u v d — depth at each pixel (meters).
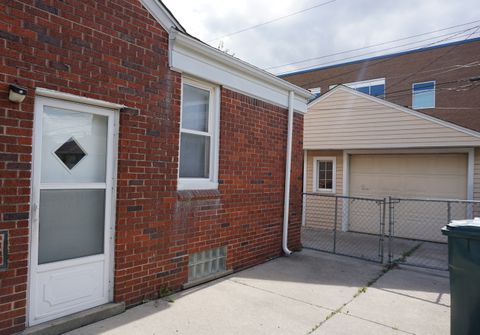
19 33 3.20
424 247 8.77
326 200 11.05
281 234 7.05
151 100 4.38
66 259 3.67
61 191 3.64
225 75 5.54
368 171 10.59
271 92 6.62
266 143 6.52
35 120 3.37
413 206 9.89
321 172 11.31
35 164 3.38
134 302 4.24
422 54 17.19
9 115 3.15
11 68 3.15
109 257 4.04
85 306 3.82
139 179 4.27
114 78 3.96
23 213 3.26
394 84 17.98
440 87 16.45
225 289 4.98
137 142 4.23
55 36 3.44
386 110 9.72
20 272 3.24
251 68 5.91
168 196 4.63
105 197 4.00
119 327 3.67
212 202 5.36
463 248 3.33
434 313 4.44
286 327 3.89
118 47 4.00
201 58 5.09
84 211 3.84
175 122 4.70
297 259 6.86
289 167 7.07
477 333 3.22
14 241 3.20
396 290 5.27
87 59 3.70
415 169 9.91
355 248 8.34
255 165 6.25
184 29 4.77
